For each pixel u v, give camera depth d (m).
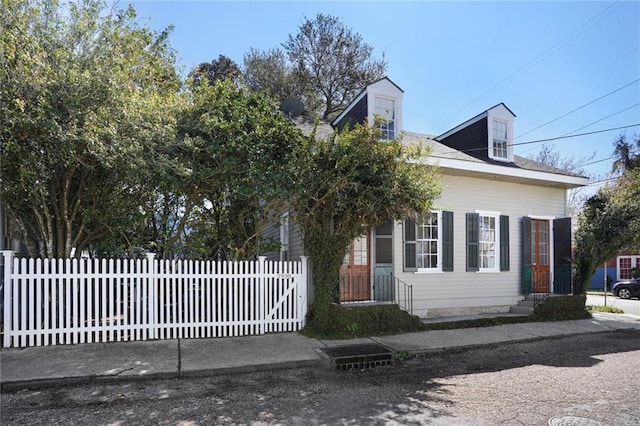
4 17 6.12
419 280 10.74
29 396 4.94
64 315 7.09
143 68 8.24
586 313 11.70
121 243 9.04
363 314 8.59
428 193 8.20
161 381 5.59
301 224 8.70
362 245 10.24
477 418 4.32
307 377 5.94
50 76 6.11
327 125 13.44
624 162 26.94
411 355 7.25
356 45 25.23
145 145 7.13
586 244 12.67
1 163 6.43
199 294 7.90
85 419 4.22
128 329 7.39
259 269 8.30
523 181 12.25
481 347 8.05
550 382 5.75
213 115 7.98
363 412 4.48
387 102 11.31
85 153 6.73
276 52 24.50
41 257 7.78
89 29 7.28
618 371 6.39
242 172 7.91
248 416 4.34
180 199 9.27
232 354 6.70
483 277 11.63
